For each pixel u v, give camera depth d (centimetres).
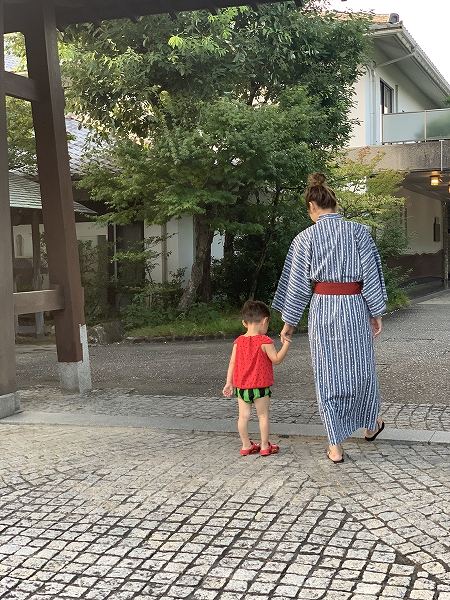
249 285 1393
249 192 1176
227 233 1295
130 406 590
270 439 471
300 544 301
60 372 664
